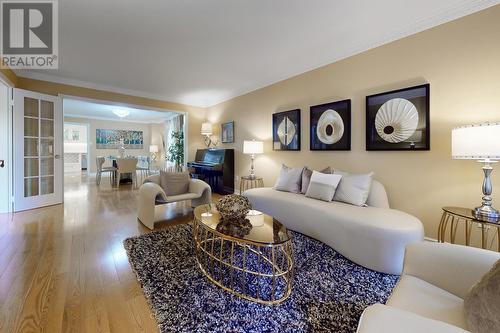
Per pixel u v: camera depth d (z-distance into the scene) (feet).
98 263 6.70
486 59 6.73
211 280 5.85
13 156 11.83
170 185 11.36
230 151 16.94
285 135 13.06
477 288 2.64
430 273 3.68
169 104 18.62
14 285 5.57
